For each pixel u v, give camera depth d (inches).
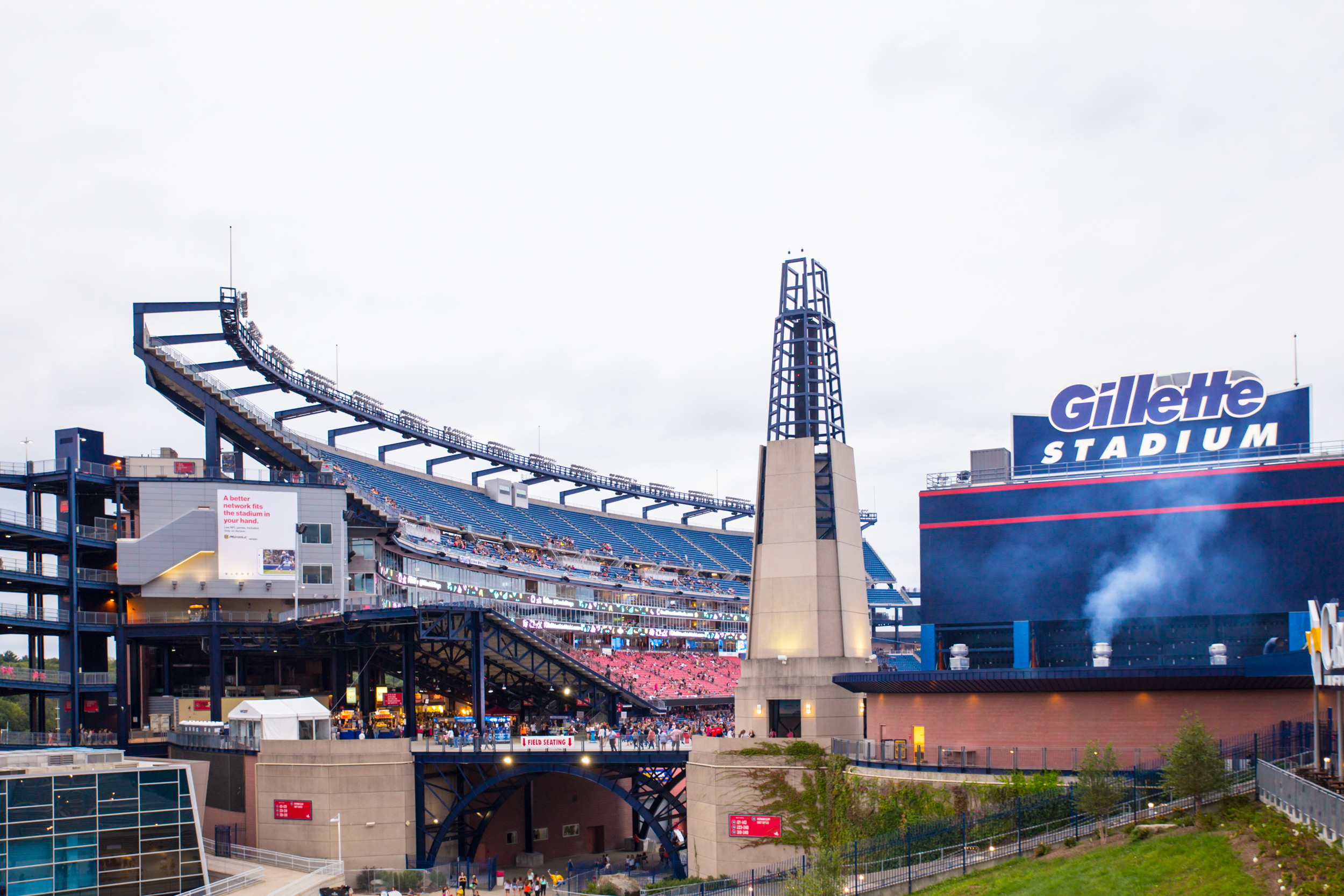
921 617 3326.8
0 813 2645.2
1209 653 3097.9
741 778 2952.8
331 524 4190.5
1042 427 3415.4
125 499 4288.9
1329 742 2257.6
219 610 4104.3
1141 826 1994.3
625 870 3526.1
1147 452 3267.7
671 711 4731.8
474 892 3211.1
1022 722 2637.8
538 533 5940.0
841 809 2743.6
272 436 4480.8
